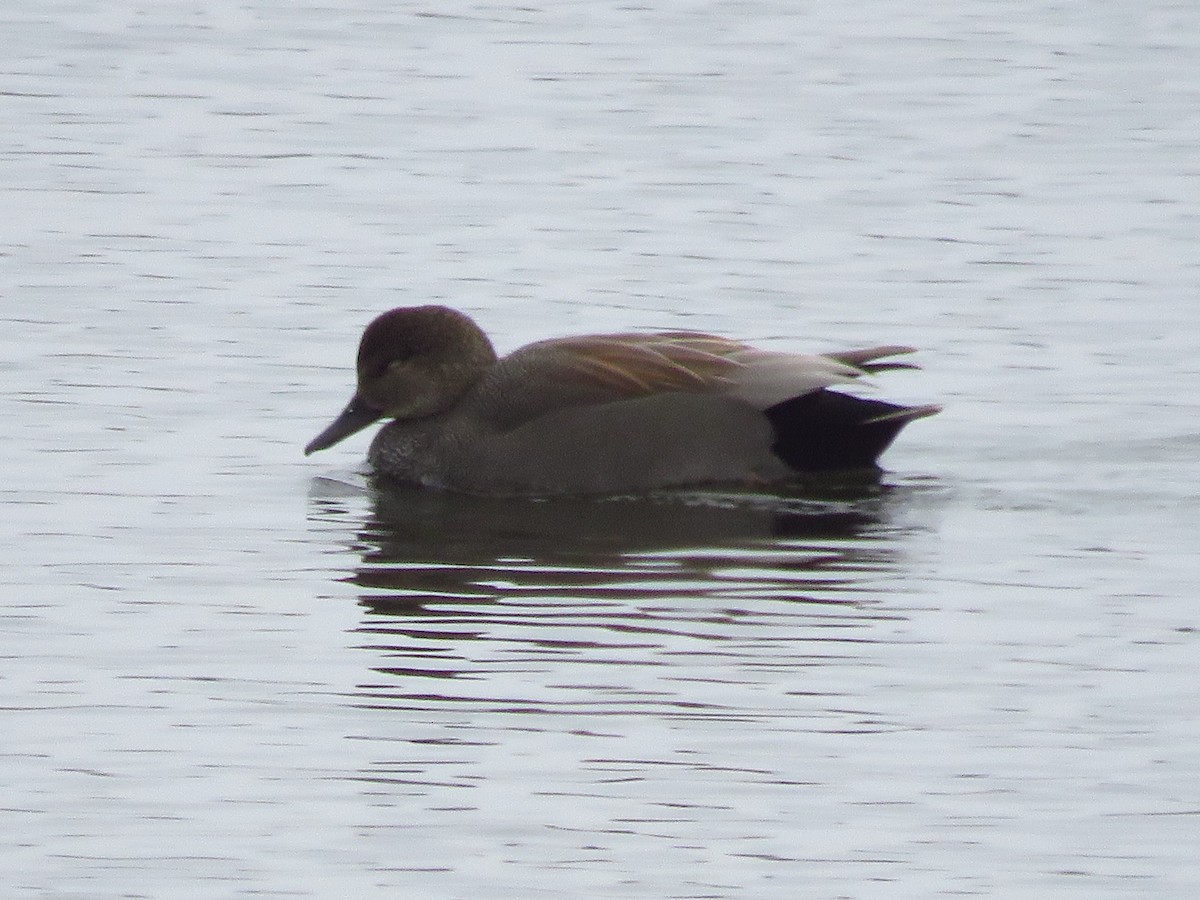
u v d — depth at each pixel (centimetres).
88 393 1845
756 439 1666
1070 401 1847
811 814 1093
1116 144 2720
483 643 1312
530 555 1486
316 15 3450
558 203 2475
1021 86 3009
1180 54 3189
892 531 1538
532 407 1680
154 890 1023
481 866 1042
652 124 2823
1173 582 1424
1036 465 1697
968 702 1223
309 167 2628
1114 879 1034
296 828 1077
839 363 1681
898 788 1118
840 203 2475
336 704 1222
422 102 2939
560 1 3584
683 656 1293
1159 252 2288
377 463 1708
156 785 1123
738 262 2255
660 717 1205
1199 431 1770
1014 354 1973
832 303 2125
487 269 2230
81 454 1700
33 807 1098
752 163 2639
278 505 1606
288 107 2909
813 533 1538
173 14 3441
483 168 2623
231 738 1177
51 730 1187
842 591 1405
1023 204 2469
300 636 1326
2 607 1373
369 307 2105
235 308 2097
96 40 3259
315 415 1822
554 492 1659
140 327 2030
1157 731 1184
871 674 1264
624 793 1113
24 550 1483
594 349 1705
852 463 1677
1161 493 1627
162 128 2797
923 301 2131
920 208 2453
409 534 1538
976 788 1118
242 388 1878
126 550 1487
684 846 1061
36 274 2192
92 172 2592
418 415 1703
